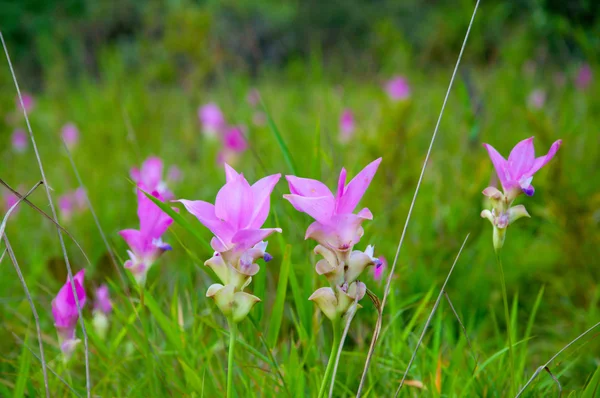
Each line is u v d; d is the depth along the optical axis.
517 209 1.48
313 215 1.36
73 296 1.51
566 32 3.49
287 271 1.56
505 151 2.68
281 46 10.68
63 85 4.77
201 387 1.52
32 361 1.65
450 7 5.82
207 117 3.58
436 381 1.56
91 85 4.71
